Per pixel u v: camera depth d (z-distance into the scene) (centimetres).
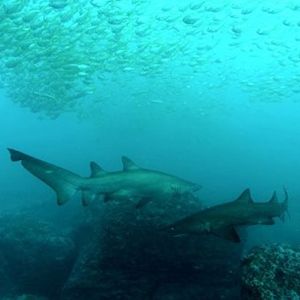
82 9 1769
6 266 1296
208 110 4284
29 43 1695
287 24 2117
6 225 1543
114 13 1750
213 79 3997
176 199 1035
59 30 1750
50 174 514
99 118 4028
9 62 1755
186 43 2398
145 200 564
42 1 1666
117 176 552
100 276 957
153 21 2039
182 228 520
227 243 997
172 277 968
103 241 980
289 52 2889
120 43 2041
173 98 3803
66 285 979
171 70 3441
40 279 1267
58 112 2669
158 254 952
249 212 557
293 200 2686
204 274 967
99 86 3538
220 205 543
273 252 614
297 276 571
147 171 575
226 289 964
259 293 562
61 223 2088
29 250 1337
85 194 530
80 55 1966
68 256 1344
